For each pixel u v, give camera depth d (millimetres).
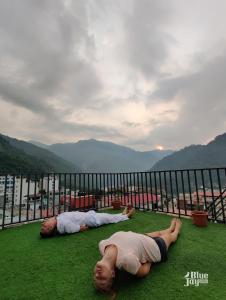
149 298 1575
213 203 4309
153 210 5500
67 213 3730
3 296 1655
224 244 2750
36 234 3580
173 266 2109
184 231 3424
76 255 2510
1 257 2496
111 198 6785
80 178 6102
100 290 1659
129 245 1921
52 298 1609
